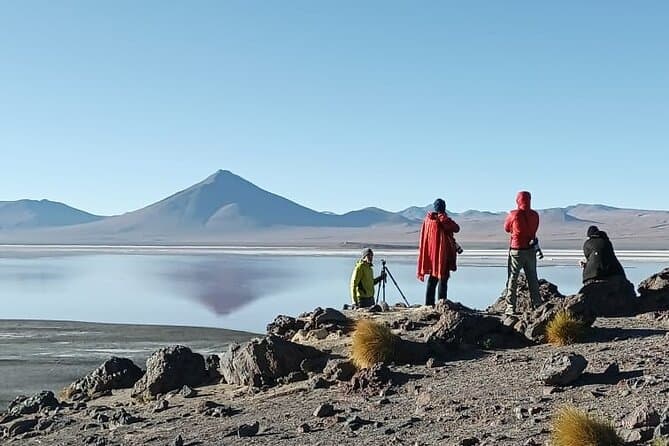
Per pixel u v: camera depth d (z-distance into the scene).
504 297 20.05
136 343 34.91
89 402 16.75
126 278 89.12
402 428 11.17
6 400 23.11
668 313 16.80
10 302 59.16
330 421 12.07
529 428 10.19
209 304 55.75
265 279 84.12
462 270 95.31
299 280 81.81
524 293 18.62
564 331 15.11
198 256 172.12
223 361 16.38
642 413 9.35
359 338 15.12
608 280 18.33
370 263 22.05
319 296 60.78
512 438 9.84
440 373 14.02
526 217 17.83
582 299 15.90
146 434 12.79
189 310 51.56
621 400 10.88
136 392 16.55
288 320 19.02
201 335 37.28
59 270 108.94
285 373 15.52
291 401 13.92
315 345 16.97
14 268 115.19
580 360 12.23
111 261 142.88
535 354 14.50
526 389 12.16
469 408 11.65
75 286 77.00
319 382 14.55
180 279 86.19
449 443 10.08
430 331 16.11
